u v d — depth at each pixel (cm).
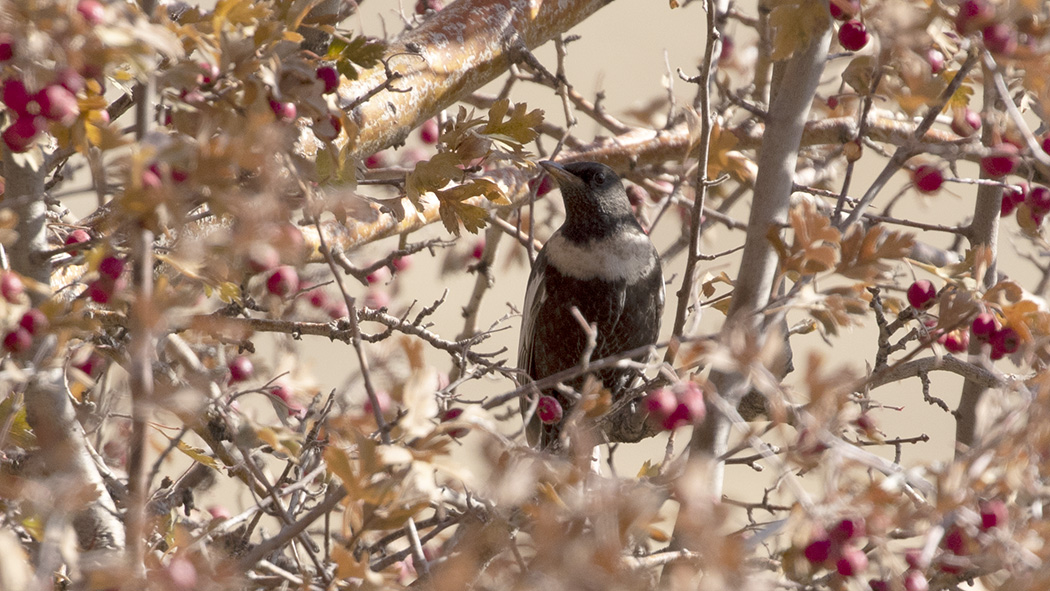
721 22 955
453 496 620
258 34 505
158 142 441
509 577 458
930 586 579
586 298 1031
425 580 495
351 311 513
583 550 412
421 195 728
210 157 427
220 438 685
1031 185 754
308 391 672
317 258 873
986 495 512
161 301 439
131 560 445
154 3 506
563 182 1025
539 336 1070
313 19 605
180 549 521
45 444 541
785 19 617
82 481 478
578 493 467
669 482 487
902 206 1284
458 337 1134
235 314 746
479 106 1162
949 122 835
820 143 1056
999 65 617
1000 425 503
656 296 1063
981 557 497
